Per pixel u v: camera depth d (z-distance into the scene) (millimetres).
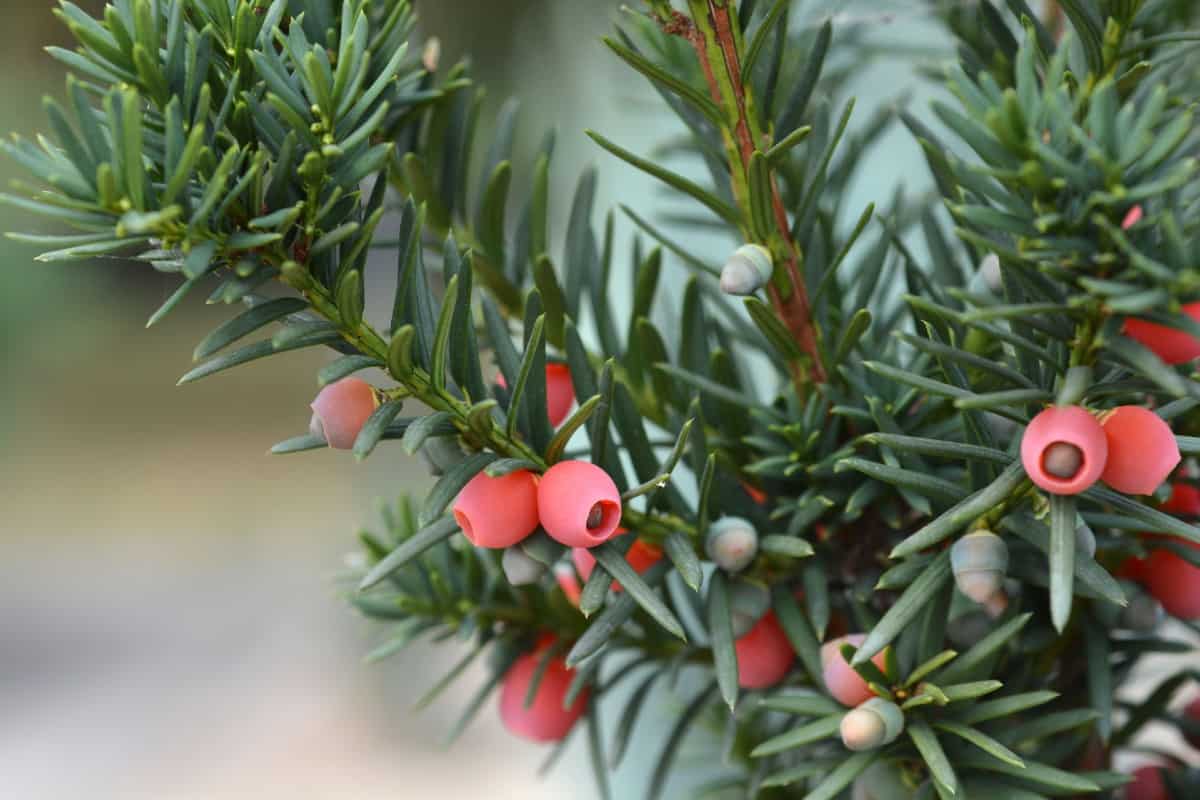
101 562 1584
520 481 336
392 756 1200
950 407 364
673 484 363
